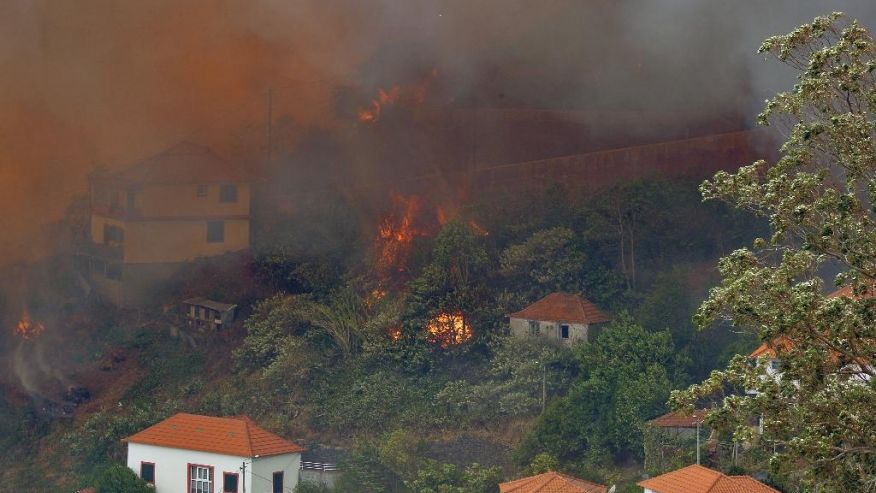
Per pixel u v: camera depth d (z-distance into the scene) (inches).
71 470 2057.1
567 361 2022.6
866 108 813.9
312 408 2082.9
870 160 786.2
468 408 2010.3
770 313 766.5
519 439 1920.5
